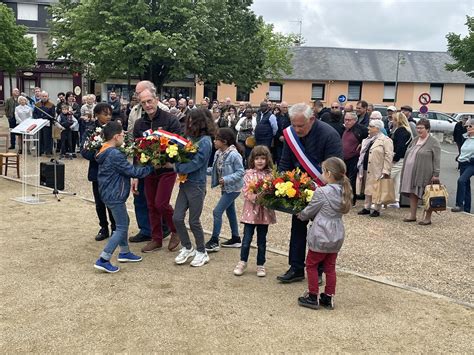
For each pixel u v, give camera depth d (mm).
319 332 4320
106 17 21750
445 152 23375
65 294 4918
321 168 5195
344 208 4656
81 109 14867
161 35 20875
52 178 10422
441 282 5781
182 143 5645
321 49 42844
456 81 41344
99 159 5594
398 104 41469
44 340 4000
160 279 5414
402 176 8930
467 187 9914
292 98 40688
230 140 6547
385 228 8320
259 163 5660
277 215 9000
